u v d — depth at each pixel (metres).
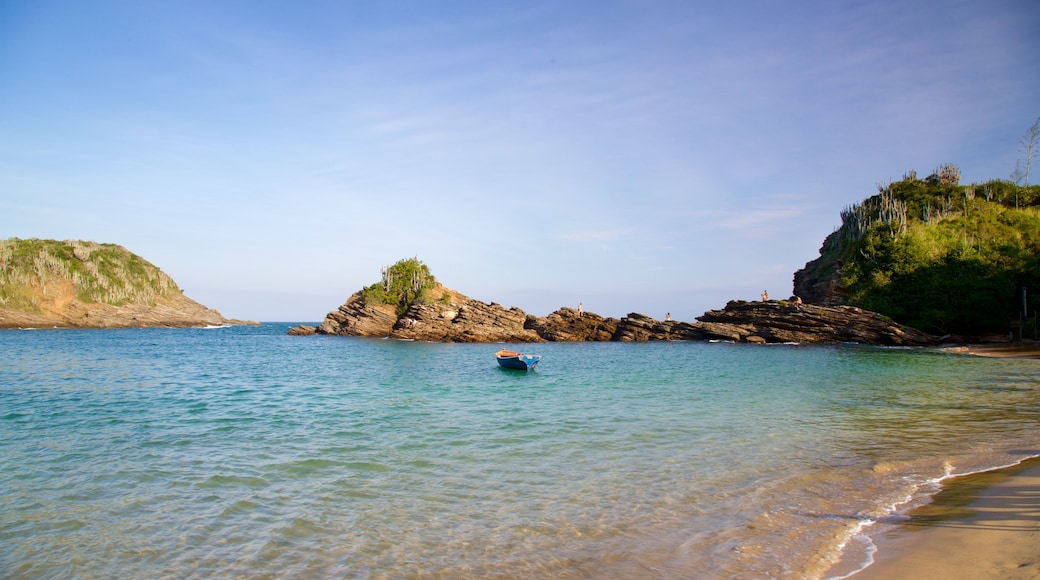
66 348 78.25
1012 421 23.50
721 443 19.64
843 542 10.37
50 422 23.95
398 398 31.77
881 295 87.50
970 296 80.12
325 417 25.23
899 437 20.41
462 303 115.19
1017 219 93.38
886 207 99.94
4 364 52.50
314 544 11.21
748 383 38.72
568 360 60.91
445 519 12.45
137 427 22.88
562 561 10.19
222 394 33.31
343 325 118.62
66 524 12.36
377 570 10.02
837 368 49.38
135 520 12.57
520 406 28.56
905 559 9.27
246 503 13.62
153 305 189.00
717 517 12.25
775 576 9.15
